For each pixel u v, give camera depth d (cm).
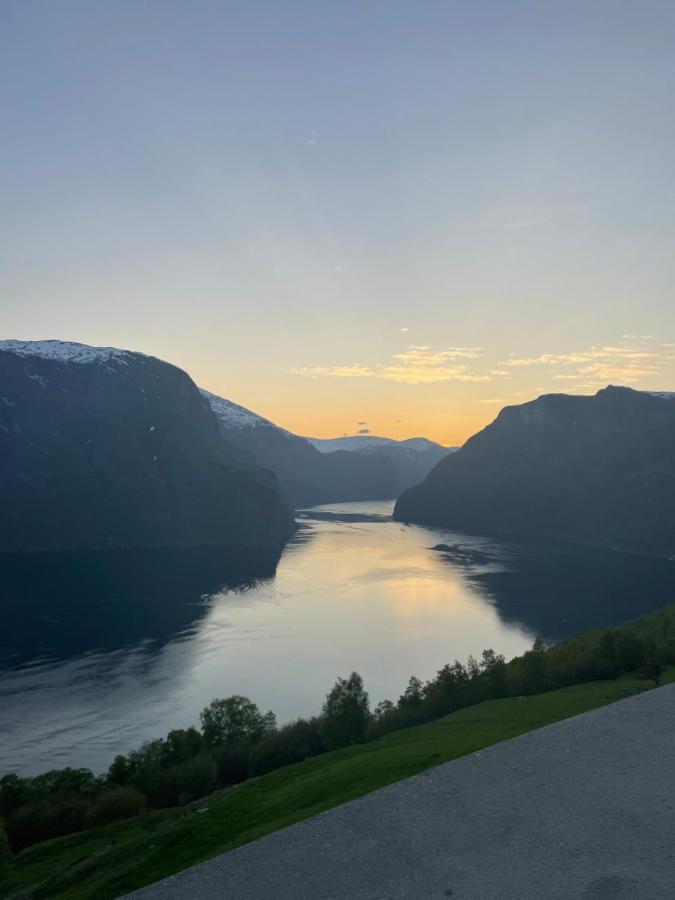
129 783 6456
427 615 19212
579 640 9038
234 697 7881
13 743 10519
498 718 5738
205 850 3073
